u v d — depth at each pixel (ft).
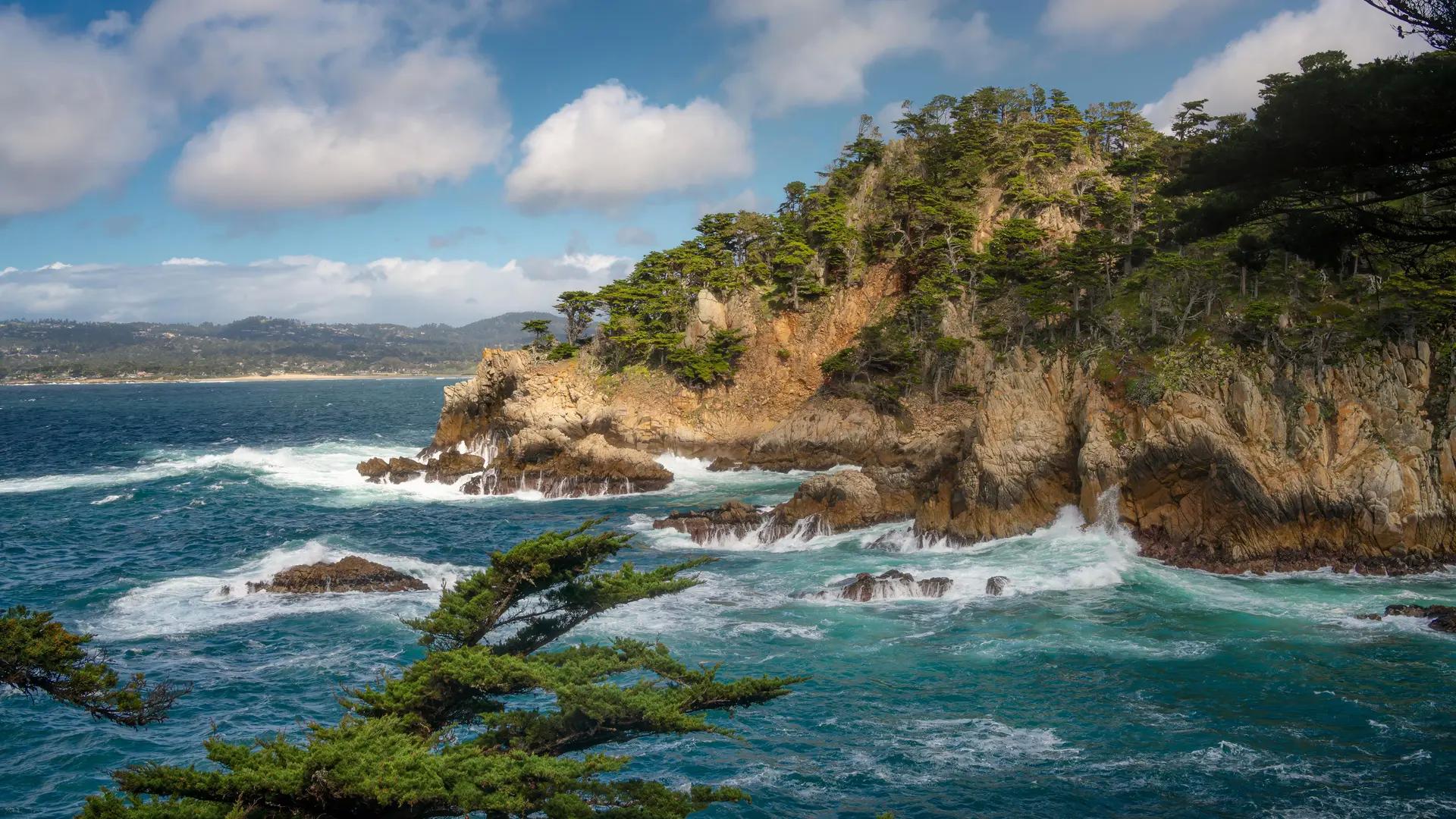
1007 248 361.30
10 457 418.72
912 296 352.49
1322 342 200.44
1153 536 194.90
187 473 342.23
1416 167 57.06
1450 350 190.90
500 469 309.01
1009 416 215.31
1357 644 140.26
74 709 126.11
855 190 445.78
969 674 135.03
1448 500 175.94
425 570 192.13
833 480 227.40
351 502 285.43
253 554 212.43
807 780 107.55
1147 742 113.09
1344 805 98.07
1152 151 358.43
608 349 390.01
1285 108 56.29
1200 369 206.49
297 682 134.92
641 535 228.84
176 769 47.67
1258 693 124.88
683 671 68.13
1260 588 170.09
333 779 48.19
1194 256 285.84
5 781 108.17
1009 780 105.81
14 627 45.24
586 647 70.90
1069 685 130.31
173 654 144.97
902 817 99.35
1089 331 291.17
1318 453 180.96
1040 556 192.44
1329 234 59.72
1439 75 50.26
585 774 56.70
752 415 363.15
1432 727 113.60
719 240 423.64
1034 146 414.00
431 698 64.03
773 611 164.14
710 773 109.70
